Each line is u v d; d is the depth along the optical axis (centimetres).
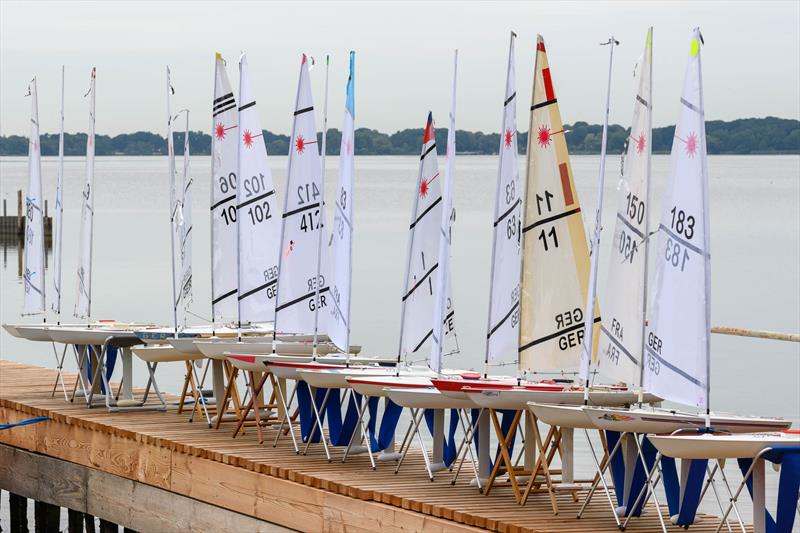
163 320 5169
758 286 6281
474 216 13288
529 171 1906
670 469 1784
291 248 2336
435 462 2078
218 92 2572
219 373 2503
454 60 2044
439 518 1739
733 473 2728
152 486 2244
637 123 1797
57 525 2606
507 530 1655
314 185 2344
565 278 1920
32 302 2838
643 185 1784
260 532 2009
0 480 2642
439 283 2048
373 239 9350
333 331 2236
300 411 2205
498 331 1966
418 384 1988
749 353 4419
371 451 2067
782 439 1580
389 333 4712
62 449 2481
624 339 1802
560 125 1912
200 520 2131
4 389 2861
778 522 1568
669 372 1672
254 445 2209
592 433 3061
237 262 2472
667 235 1681
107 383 2577
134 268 7369
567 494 1898
